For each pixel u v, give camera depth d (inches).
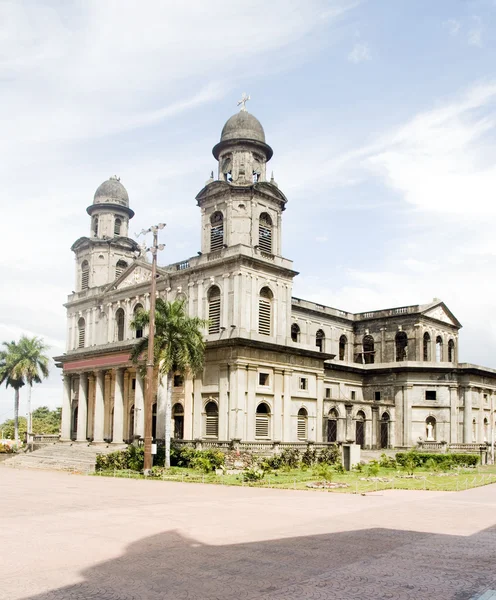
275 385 2196.1
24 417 4576.8
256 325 2161.7
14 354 2903.5
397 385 2802.7
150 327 1669.5
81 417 2568.9
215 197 2298.2
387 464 1990.7
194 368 1862.7
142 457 1809.8
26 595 453.4
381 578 508.4
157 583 489.4
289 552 605.0
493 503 1033.5
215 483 1416.1
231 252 2177.7
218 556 585.6
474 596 455.2
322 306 2974.9
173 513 876.6
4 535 695.7
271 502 1025.5
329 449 2047.2
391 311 3043.8
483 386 2883.9
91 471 1863.9
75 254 2920.8
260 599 447.2
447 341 3157.0
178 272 2332.7
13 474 1755.7
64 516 845.8
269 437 2158.0
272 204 2331.4
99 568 537.0
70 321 2854.3
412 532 726.5
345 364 2770.7
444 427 2731.3
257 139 2354.8
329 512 901.8
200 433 2129.7
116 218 2910.9
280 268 2250.2
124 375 2519.7
